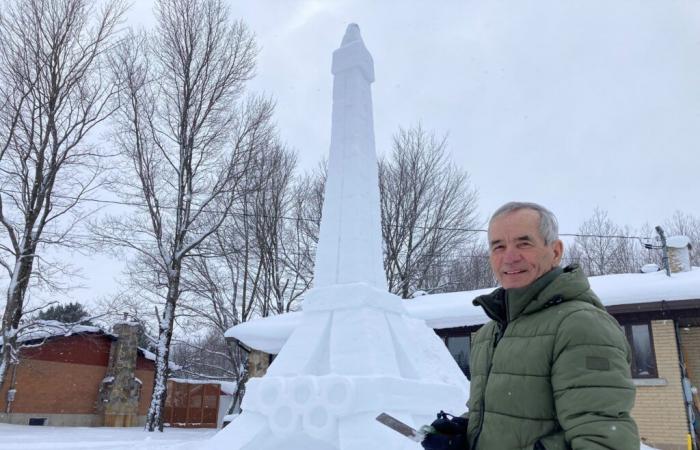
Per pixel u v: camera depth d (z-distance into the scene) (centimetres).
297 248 2442
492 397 189
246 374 2134
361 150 830
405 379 648
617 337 171
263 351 1487
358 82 866
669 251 1198
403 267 2447
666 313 1032
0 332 1655
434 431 204
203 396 2661
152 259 1994
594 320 172
